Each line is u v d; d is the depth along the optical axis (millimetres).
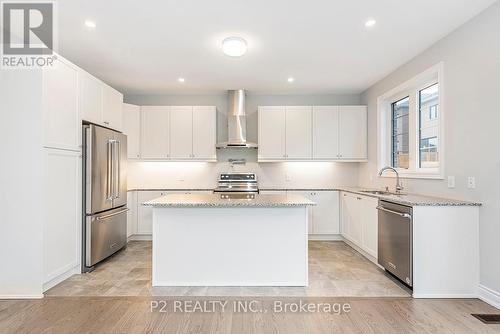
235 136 5414
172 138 5469
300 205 3014
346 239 5051
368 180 5379
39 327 2350
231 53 3324
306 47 3562
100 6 2689
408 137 4266
